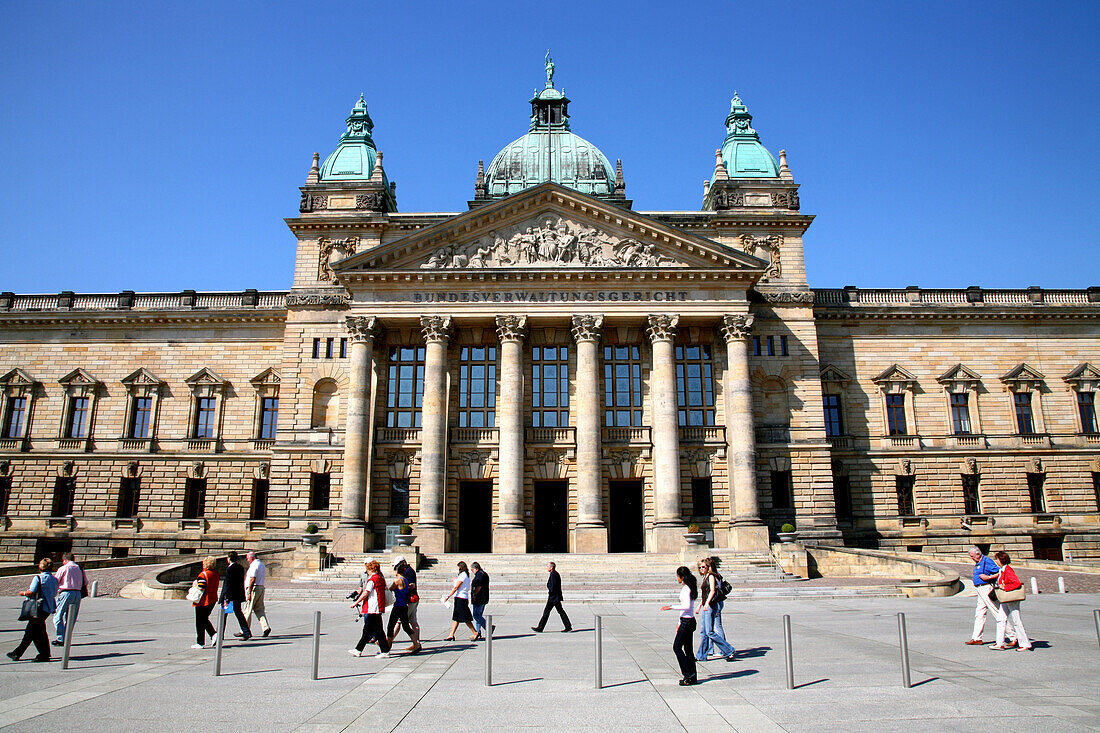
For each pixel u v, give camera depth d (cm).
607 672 1825
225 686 1650
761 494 5975
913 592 3888
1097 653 2023
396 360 6100
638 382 6094
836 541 5853
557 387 6047
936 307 6875
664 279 5834
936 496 6575
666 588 4094
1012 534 6494
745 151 6900
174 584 3928
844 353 6844
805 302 6344
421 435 5803
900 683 1664
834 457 6575
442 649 2202
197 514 6688
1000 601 2086
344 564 4984
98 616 2945
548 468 5841
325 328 6306
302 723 1348
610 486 6084
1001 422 6788
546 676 1777
